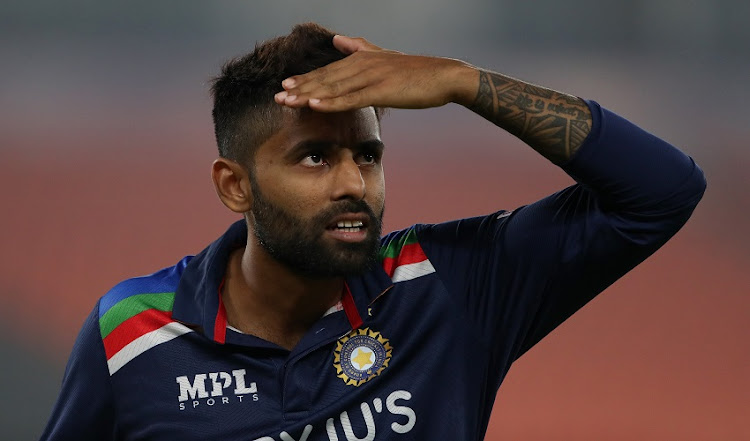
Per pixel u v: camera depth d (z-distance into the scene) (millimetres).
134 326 7082
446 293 7191
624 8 52219
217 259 7238
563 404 20047
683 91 44250
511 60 49000
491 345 7156
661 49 49812
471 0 52938
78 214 30562
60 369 21375
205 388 6898
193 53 48000
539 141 6578
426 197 33375
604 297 25047
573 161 6535
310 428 6805
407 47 51469
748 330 23516
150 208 31375
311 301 7035
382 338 7055
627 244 6762
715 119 40875
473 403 7062
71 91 42594
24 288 25203
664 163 6562
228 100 6867
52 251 27656
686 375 21406
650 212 6617
